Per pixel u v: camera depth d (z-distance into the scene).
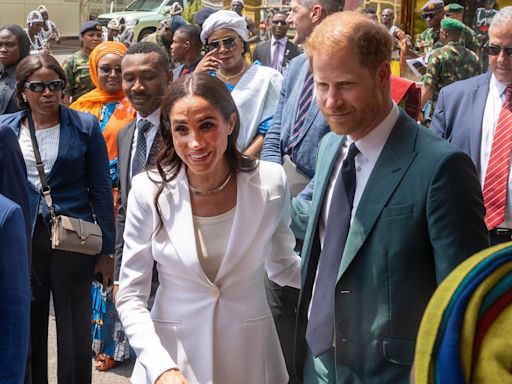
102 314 4.50
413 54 8.48
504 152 3.66
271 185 2.31
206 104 2.14
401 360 2.04
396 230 2.02
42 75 3.61
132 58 3.61
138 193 2.30
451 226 1.96
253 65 4.23
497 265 1.01
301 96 3.32
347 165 2.19
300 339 2.40
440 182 1.97
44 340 3.78
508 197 3.65
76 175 3.74
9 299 1.97
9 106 5.44
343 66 2.01
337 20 2.06
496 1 12.27
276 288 3.24
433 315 1.01
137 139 3.69
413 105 3.18
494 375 0.95
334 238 2.19
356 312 2.10
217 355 2.27
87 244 3.64
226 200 2.28
